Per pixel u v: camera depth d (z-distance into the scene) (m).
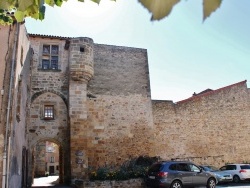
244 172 19.19
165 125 21.17
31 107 17.89
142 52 22.08
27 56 15.86
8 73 11.07
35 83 18.28
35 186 17.05
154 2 0.69
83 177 17.14
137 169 17.41
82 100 18.41
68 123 18.25
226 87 23.66
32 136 17.53
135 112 20.48
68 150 17.98
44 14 1.60
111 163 18.97
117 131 19.67
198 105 22.44
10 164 10.66
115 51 21.31
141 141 20.11
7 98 10.78
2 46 11.30
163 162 15.02
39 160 34.19
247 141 23.19
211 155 21.84
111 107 19.95
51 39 19.14
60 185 17.23
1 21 4.07
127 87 20.80
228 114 23.12
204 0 0.68
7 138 10.44
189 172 14.96
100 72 20.39
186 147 21.31
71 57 18.64
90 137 18.94
